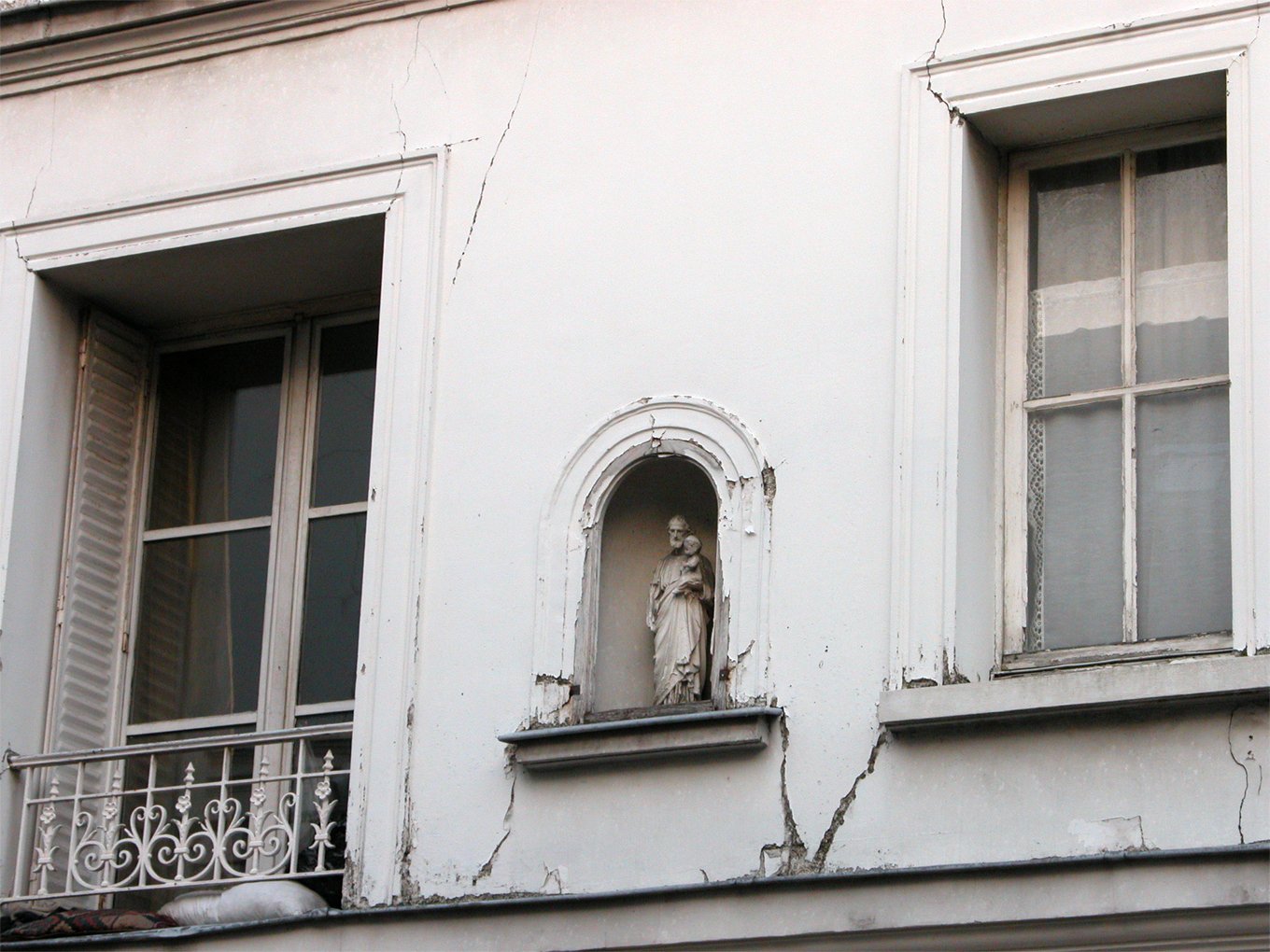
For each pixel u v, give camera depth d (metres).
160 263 17.27
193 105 17.42
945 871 13.25
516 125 16.31
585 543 15.20
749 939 13.66
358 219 16.58
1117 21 14.70
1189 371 14.61
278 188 16.86
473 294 16.05
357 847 15.08
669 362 15.32
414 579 15.55
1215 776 13.18
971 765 13.74
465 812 14.91
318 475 17.36
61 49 17.88
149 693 17.30
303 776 15.56
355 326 17.67
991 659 14.39
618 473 15.25
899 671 14.05
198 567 17.55
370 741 15.29
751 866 14.05
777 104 15.55
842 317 14.91
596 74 16.19
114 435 17.75
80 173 17.59
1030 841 13.46
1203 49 14.41
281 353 17.84
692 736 14.32
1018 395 14.94
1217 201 14.82
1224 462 14.37
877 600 14.29
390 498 15.79
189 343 18.09
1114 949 12.98
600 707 15.06
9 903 16.08
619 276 15.65
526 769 14.82
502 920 14.27
